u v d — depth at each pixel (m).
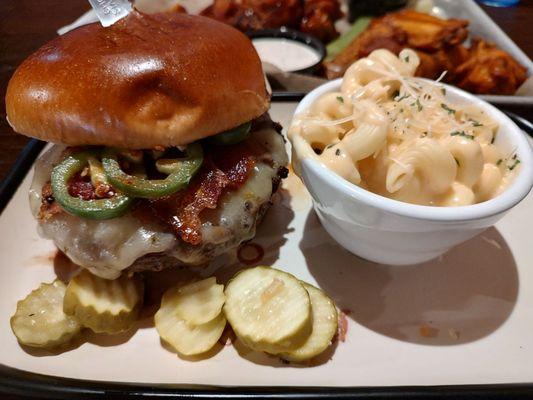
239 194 0.20
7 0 0.47
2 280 0.20
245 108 0.19
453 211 0.17
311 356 0.17
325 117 0.21
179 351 0.18
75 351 0.18
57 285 0.20
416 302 0.20
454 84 0.37
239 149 0.20
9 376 0.16
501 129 0.21
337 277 0.21
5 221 0.22
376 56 0.22
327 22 0.42
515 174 0.19
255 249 0.22
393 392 0.16
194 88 0.18
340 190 0.18
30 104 0.18
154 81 0.17
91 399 0.16
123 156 0.18
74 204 0.17
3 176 0.25
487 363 0.18
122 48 0.18
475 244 0.22
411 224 0.17
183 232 0.18
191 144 0.19
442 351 0.18
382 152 0.19
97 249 0.18
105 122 0.17
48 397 0.16
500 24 0.44
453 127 0.19
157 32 0.19
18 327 0.18
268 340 0.17
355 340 0.19
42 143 0.25
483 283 0.21
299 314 0.18
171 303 0.19
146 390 0.16
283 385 0.17
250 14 0.41
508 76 0.34
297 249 0.22
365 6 0.44
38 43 0.40
